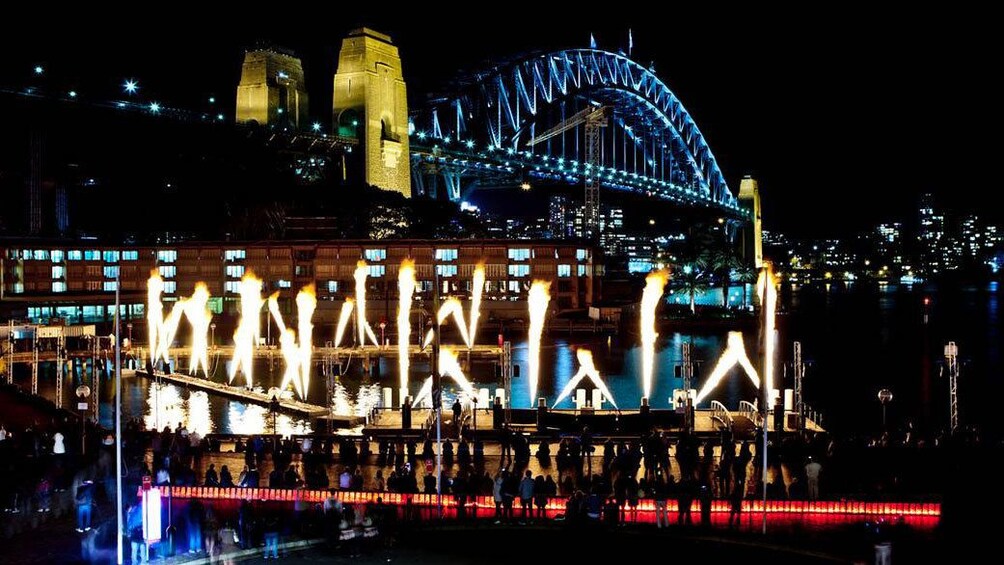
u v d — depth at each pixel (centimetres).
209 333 14900
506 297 15812
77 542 3375
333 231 17825
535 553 3225
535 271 15850
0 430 5081
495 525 3547
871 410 9144
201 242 16125
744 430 5859
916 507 3778
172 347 12706
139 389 9662
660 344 15175
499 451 5238
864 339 16375
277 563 3119
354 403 9044
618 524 3547
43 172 19138
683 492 3584
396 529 3488
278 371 11356
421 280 15888
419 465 4756
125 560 3125
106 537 3347
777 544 3322
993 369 12294
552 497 3859
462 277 15850
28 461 4666
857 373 11862
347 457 4875
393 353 12350
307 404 8294
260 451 4916
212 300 15975
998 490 4094
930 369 12269
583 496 3600
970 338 16588
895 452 4862
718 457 4997
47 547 3316
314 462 4809
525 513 3672
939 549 3309
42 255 14812
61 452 4834
